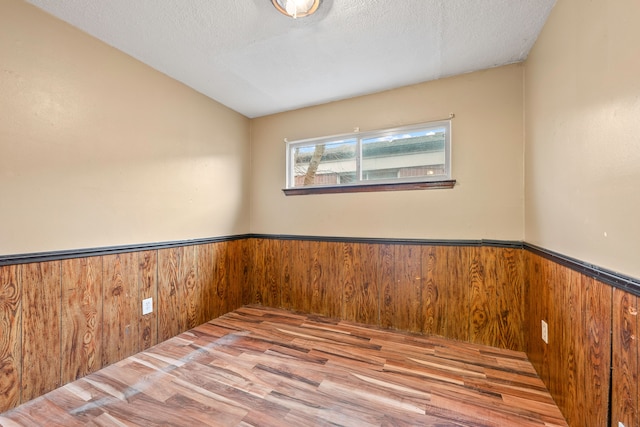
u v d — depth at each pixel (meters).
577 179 1.26
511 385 1.64
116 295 1.91
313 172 2.91
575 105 1.27
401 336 2.31
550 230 1.56
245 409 1.44
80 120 1.73
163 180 2.24
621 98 0.95
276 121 3.04
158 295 2.18
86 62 1.76
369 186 2.56
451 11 1.55
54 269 1.61
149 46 1.90
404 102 2.44
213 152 2.70
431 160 2.40
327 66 2.14
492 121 2.16
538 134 1.75
